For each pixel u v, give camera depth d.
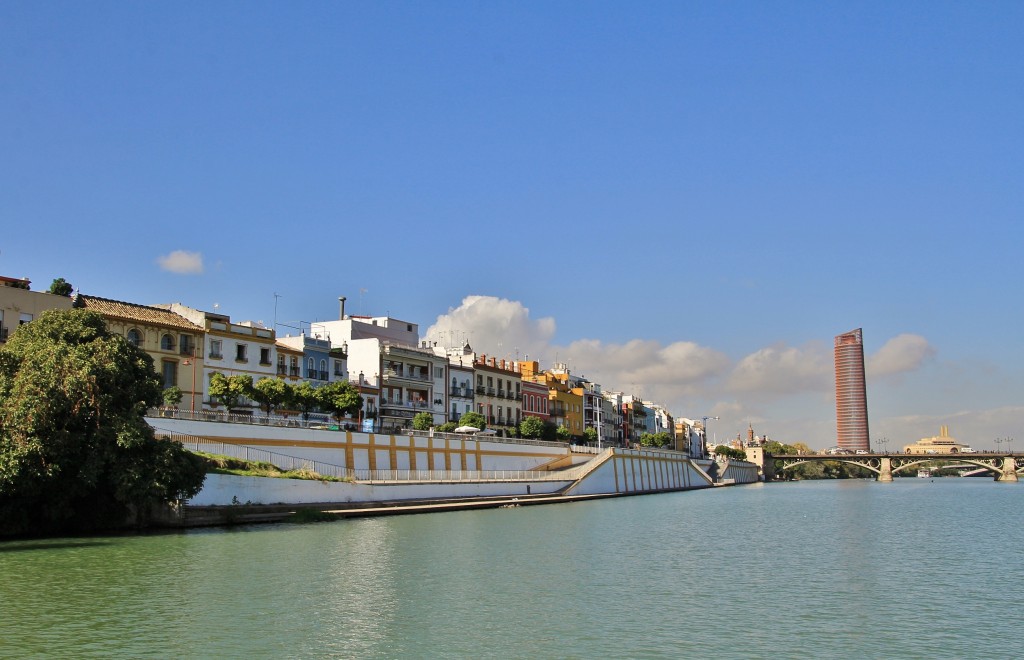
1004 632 32.75
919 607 37.31
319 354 104.75
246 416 78.56
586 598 38.28
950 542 64.25
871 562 51.72
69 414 53.28
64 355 54.56
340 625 32.25
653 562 50.22
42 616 32.44
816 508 110.00
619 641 30.72
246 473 68.62
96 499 57.22
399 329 128.38
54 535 55.28
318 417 97.88
